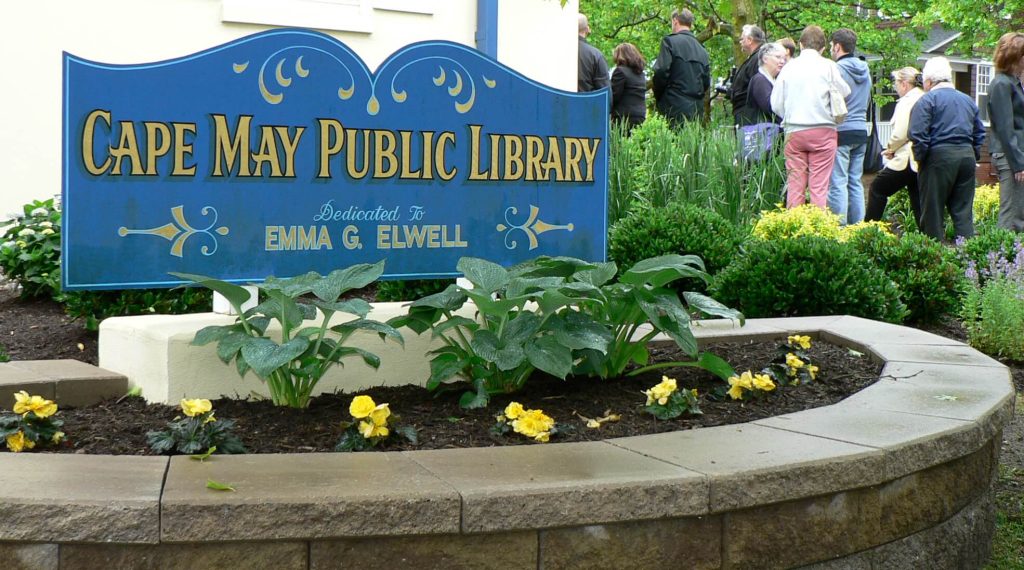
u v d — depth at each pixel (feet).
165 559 7.68
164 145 12.05
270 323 12.13
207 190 12.32
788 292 19.72
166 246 12.13
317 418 11.07
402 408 11.68
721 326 16.47
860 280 19.65
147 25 23.77
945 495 10.51
